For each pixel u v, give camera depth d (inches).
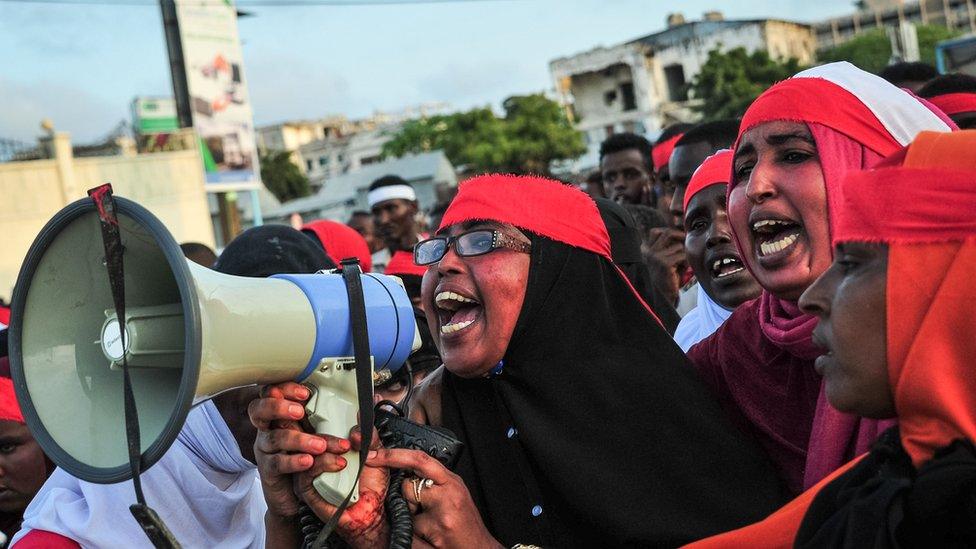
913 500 55.6
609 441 93.0
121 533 104.5
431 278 98.8
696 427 93.1
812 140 87.4
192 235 1096.2
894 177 59.1
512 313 94.6
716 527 89.3
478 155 1979.6
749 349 96.6
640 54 2363.4
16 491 123.0
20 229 973.2
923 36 2459.4
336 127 3543.3
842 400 61.1
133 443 68.7
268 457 82.7
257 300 75.4
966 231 56.6
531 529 95.1
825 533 61.4
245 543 113.7
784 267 88.4
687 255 139.8
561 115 2068.2
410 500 85.9
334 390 81.8
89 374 77.0
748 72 1867.6
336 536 88.0
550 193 97.3
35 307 75.9
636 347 97.1
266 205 1721.2
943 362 56.8
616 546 90.7
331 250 229.6
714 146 168.7
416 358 145.6
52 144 990.4
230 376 74.0
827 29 3376.0
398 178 311.4
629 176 249.8
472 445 98.8
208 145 1119.0
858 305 59.7
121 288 69.4
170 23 1112.2
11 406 121.5
